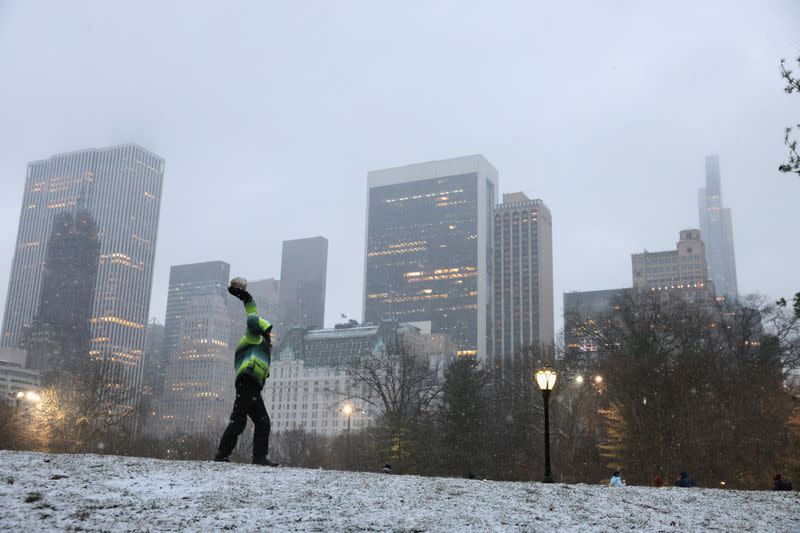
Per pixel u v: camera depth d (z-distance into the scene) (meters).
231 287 20.12
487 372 86.19
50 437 81.88
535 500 14.64
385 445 75.00
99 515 11.21
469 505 13.57
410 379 82.38
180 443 120.81
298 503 12.84
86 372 100.50
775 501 16.66
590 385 74.12
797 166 16.00
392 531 11.29
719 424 57.88
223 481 14.54
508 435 83.19
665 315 72.12
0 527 10.16
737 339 73.88
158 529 10.66
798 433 42.34
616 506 14.68
